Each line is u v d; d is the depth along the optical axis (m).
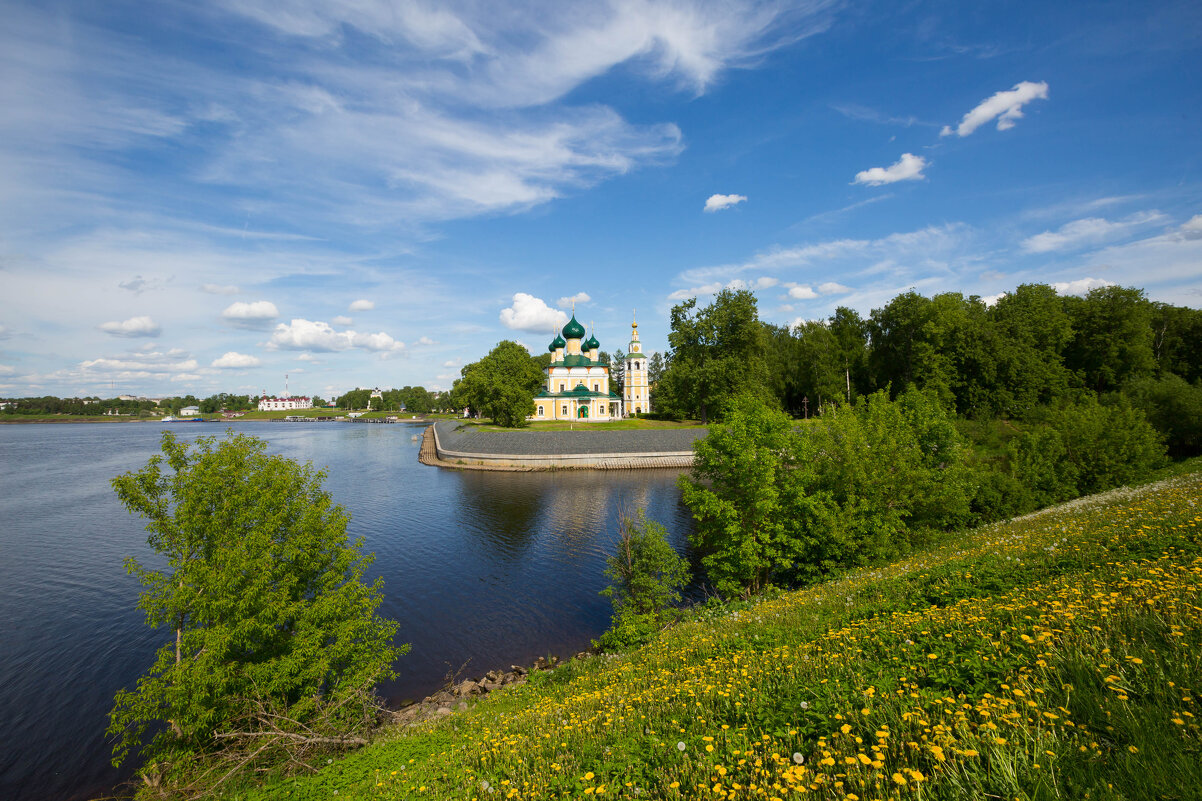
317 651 16.12
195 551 15.70
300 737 13.76
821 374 89.69
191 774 13.83
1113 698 5.26
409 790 8.55
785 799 4.84
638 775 6.12
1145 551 10.98
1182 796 3.97
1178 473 34.28
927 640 8.02
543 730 9.38
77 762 16.00
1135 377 67.81
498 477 67.69
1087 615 7.29
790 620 13.25
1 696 19.12
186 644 14.65
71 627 24.25
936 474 27.83
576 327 119.00
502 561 33.44
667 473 71.00
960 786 4.41
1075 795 4.18
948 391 69.00
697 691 8.77
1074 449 35.47
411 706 18.66
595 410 110.94
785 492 26.42
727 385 85.62
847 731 5.53
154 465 15.70
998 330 74.38
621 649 19.14
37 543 37.56
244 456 16.66
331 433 163.00
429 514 46.12
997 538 19.62
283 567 16.58
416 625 24.92
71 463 84.44
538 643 23.30
